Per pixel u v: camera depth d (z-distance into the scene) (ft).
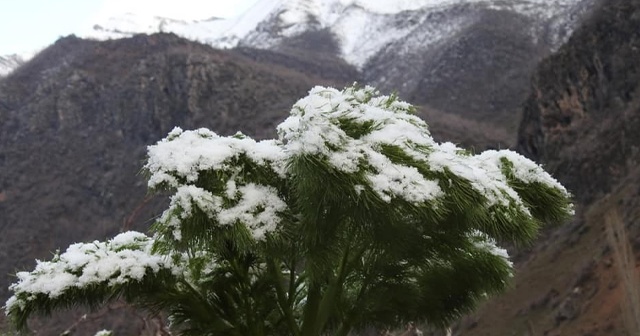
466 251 9.48
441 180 8.13
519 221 8.70
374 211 7.86
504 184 9.00
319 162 7.59
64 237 85.25
